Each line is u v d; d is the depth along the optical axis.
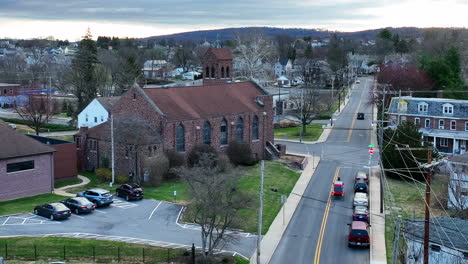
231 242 45.47
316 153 88.81
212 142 75.81
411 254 40.19
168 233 49.28
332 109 135.75
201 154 68.31
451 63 135.50
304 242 49.00
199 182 45.94
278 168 77.06
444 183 61.41
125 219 52.69
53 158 64.25
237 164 77.62
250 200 46.41
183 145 71.75
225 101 79.88
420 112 95.25
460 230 41.44
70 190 63.59
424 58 143.62
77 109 124.25
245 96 84.25
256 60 161.38
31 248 43.66
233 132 78.75
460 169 58.16
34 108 107.12
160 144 68.38
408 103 96.69
